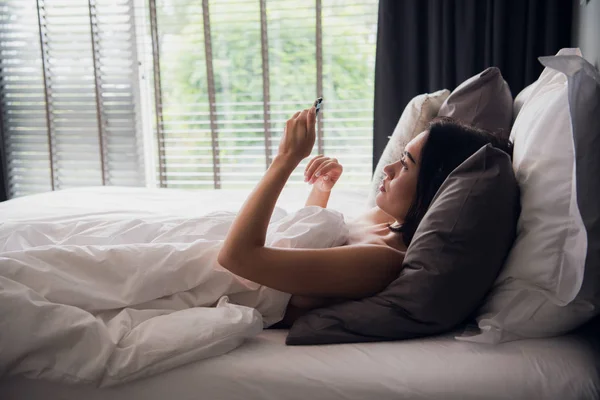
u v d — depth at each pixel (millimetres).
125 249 1122
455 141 1215
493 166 1101
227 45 3262
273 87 3248
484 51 2727
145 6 3330
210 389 993
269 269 1093
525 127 1245
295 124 1172
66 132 3488
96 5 3320
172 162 3477
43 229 1388
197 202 2217
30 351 979
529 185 1113
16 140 3549
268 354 1041
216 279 1149
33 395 1009
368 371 982
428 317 1062
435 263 1061
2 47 3463
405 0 2779
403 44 2822
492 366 980
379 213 1406
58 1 3363
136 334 1022
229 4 3229
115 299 1077
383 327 1071
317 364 1004
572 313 1035
